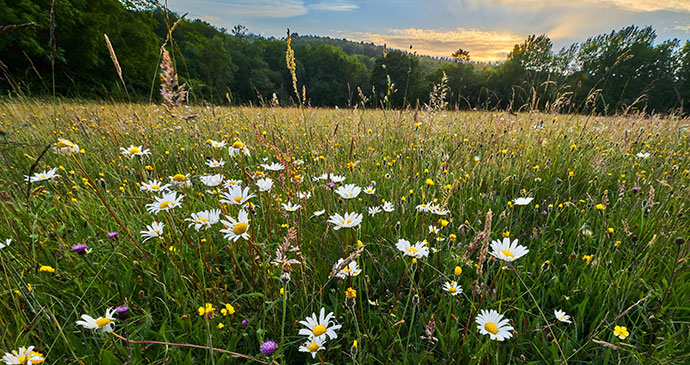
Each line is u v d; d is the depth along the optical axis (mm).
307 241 1982
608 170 3012
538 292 1694
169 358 1233
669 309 1532
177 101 2379
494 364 1246
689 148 4145
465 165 2967
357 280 1745
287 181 2469
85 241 1864
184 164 3461
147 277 1687
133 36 26828
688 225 2141
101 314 1465
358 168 2924
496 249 1271
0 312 1370
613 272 1676
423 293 1747
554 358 1284
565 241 2158
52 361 1247
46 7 19047
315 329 1083
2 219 1761
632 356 1240
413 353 1348
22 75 16984
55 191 2371
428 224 2123
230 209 2182
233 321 1522
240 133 4316
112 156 3252
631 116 5055
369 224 2146
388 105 5082
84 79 21406
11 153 3305
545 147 3629
